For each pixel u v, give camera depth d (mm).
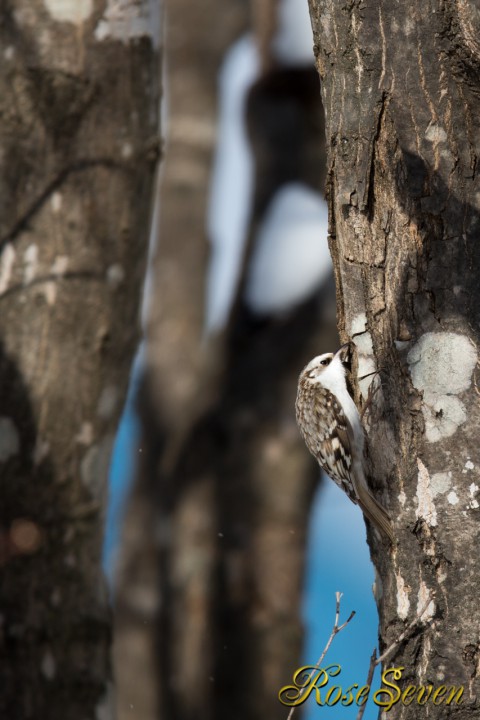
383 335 7988
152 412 19219
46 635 9234
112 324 9914
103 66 10016
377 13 7887
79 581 9516
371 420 8008
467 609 7449
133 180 10109
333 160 8242
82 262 9789
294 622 15383
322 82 8344
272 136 16562
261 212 16391
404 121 7816
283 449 15383
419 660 7574
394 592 7777
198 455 15672
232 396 15617
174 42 22375
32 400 9492
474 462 7539
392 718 7605
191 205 21562
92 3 9984
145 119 10258
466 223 7727
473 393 7602
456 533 7523
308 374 10781
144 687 17016
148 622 17484
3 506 9273
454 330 7691
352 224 8133
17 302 9586
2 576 9125
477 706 7344
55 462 9516
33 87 9797
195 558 15453
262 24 16797
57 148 9828
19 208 9711
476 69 7574
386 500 7855
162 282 20984
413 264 7840
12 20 9828
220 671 15273
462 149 7730
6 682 9016
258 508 15383
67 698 9266
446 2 7656
